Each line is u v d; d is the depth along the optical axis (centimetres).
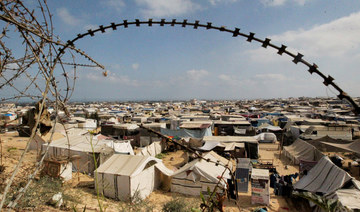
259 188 1361
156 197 1451
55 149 1884
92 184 1472
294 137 3481
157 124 3428
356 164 2089
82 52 291
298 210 1285
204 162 1639
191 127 3375
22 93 253
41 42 253
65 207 775
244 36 239
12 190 551
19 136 3331
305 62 209
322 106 8544
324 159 1486
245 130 3619
